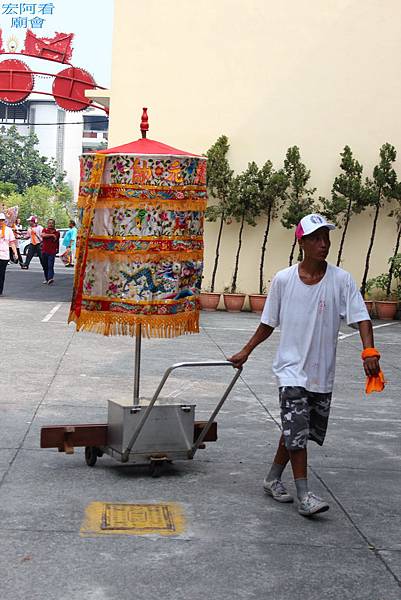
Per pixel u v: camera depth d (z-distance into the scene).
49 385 10.03
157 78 21.73
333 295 5.73
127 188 6.54
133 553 4.93
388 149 20.95
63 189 112.50
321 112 21.59
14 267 37.44
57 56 26.03
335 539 5.30
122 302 6.61
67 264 39.59
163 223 6.60
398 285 21.31
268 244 21.64
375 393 10.58
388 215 21.36
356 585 4.62
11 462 6.72
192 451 6.61
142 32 21.72
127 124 21.80
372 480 6.66
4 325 15.73
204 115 21.75
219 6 21.61
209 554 4.96
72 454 7.08
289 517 5.68
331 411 9.34
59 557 4.82
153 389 10.05
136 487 6.20
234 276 21.62
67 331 15.28
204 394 9.89
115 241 6.59
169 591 4.44
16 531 5.19
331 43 21.50
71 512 5.58
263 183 21.05
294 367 5.73
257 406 9.31
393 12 21.41
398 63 21.47
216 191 21.52
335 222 21.39
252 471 6.75
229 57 21.69
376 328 18.78
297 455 5.74
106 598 4.32
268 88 21.67
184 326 6.79
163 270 6.62
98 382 10.36
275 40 21.59
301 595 4.47
